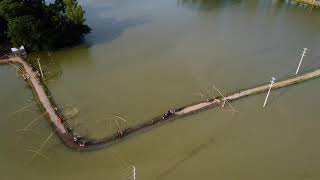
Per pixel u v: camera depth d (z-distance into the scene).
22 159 44.16
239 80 59.00
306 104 54.44
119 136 47.03
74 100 53.69
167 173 42.59
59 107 52.25
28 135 47.47
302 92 56.88
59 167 43.16
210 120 50.47
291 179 42.72
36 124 49.19
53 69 60.97
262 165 44.31
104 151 45.19
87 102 53.31
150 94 55.19
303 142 47.78
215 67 62.19
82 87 56.56
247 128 49.44
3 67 61.25
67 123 49.12
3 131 48.12
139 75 59.53
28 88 56.44
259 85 57.94
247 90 56.56
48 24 63.69
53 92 55.41
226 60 64.38
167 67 61.72
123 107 52.41
